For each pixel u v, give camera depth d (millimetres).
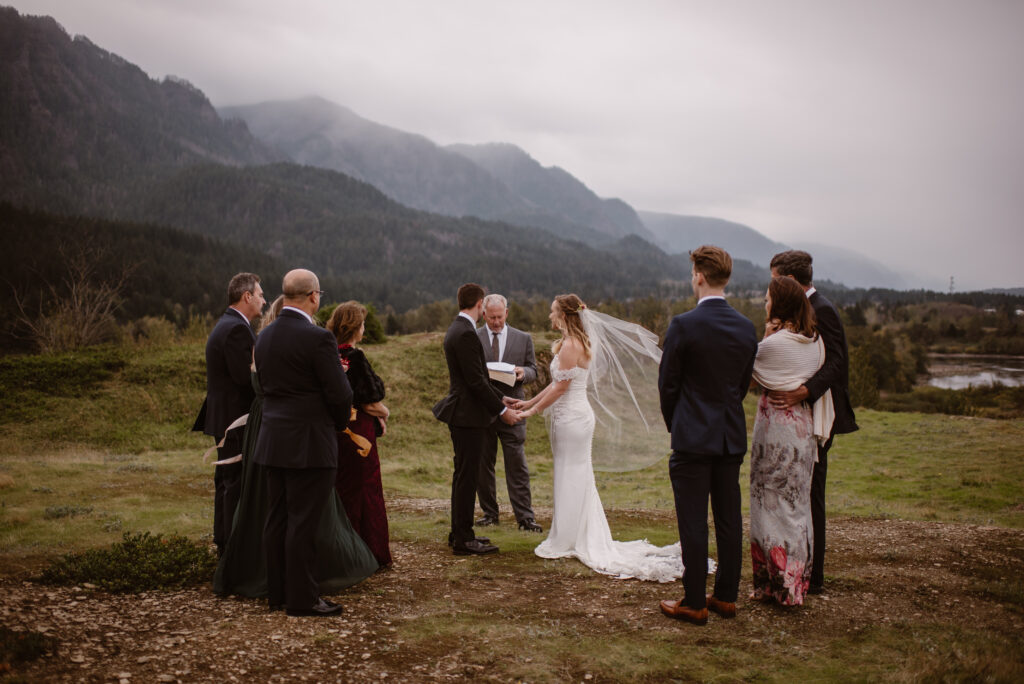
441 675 3320
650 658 3576
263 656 3439
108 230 169875
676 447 4113
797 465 4379
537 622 4125
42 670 3178
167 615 4078
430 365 26438
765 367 4414
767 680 3346
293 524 4125
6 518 7641
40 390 20844
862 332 114625
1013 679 3340
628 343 6211
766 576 4504
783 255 4730
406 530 7109
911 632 4055
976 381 109562
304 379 4141
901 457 19016
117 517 7914
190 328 42906
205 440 18797
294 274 4309
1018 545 6578
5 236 106000
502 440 7727
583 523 5711
